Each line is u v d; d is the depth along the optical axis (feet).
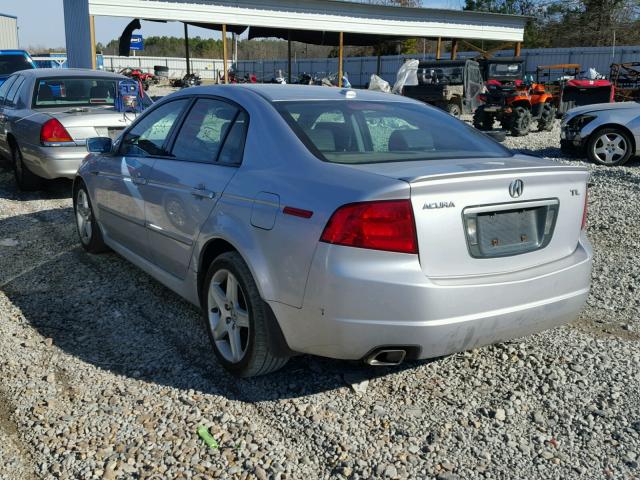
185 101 14.29
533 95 64.39
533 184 10.41
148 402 10.79
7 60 48.16
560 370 12.09
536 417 10.50
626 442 9.91
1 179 30.96
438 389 11.37
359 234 9.21
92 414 10.41
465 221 9.73
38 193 27.86
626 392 11.36
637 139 37.63
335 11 90.74
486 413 10.62
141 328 13.80
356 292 9.27
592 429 10.25
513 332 10.44
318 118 11.85
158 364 12.17
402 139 12.07
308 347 10.12
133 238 15.40
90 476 8.88
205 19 79.51
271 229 10.25
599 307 15.53
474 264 9.87
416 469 9.18
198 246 12.12
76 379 11.53
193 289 12.73
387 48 197.67
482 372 11.99
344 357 9.92
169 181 13.23
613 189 29.58
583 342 13.35
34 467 9.07
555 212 10.78
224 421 10.25
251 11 83.15
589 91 71.51
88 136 24.75
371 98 13.48
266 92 12.66
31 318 14.24
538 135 61.72
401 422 10.34
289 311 10.08
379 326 9.37
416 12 98.84
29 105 26.66
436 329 9.48
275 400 10.93
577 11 184.96
